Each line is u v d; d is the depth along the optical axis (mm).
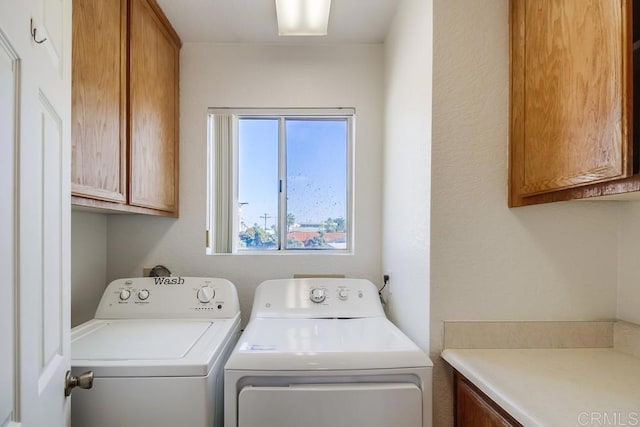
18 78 665
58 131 864
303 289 1724
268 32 1950
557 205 1289
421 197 1373
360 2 1686
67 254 919
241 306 2047
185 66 2047
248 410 1037
